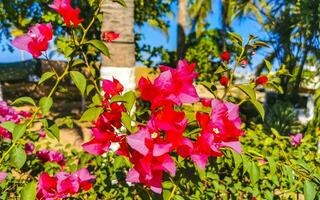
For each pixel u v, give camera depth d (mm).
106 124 1446
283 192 2557
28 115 3020
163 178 1705
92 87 1654
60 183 1700
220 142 1364
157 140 1211
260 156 1871
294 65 12227
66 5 1513
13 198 2619
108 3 4137
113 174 2428
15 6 11250
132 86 4250
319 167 2334
